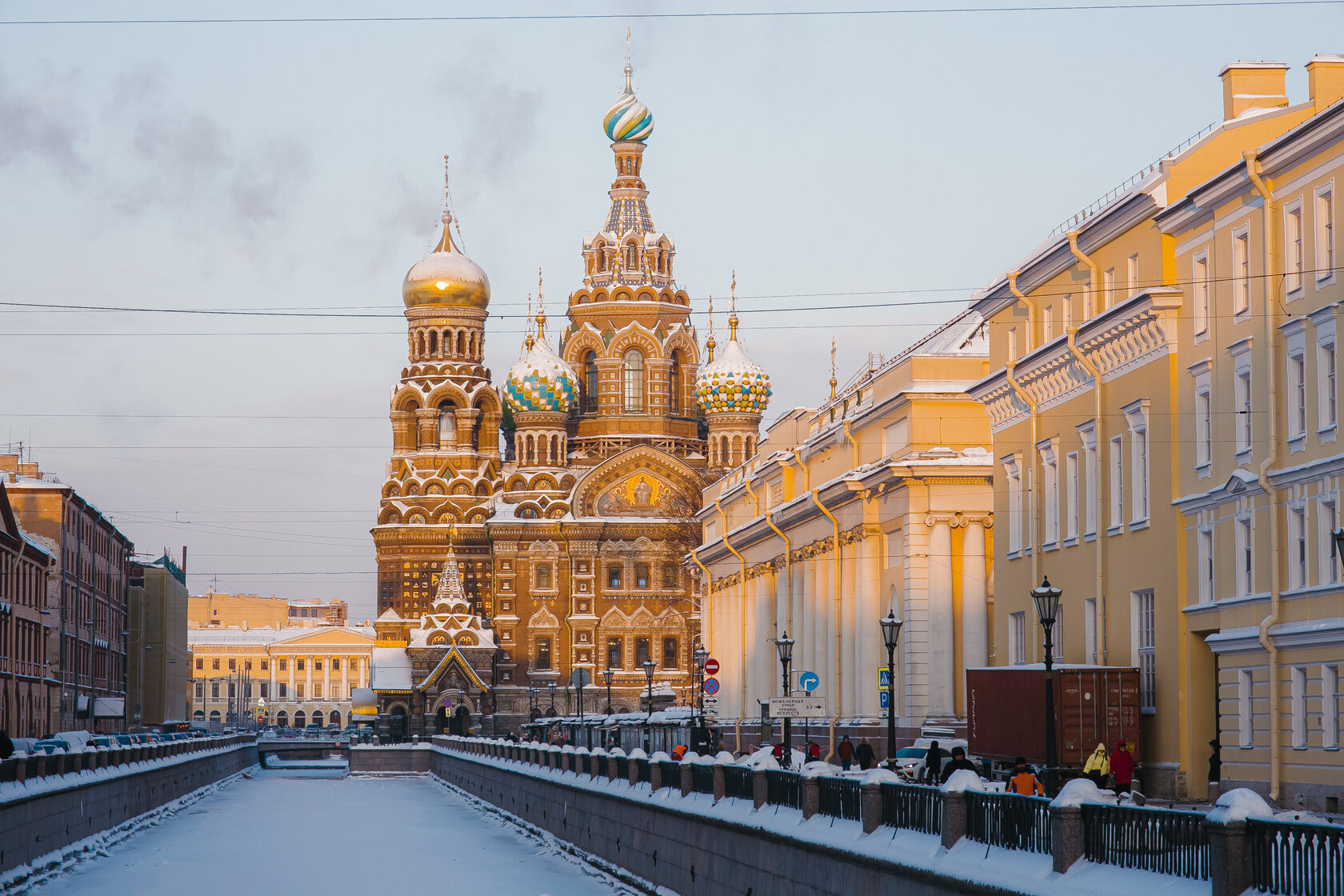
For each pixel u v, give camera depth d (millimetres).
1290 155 41281
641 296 174750
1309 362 40938
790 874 34719
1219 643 44219
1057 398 56031
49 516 122250
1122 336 49938
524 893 49188
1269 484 42125
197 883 51875
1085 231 52812
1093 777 41406
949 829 27953
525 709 167500
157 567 178625
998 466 61812
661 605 167625
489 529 168875
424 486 176625
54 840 56281
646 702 148000
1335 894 19266
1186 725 46531
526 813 74688
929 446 71188
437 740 135750
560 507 169625
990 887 25594
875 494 75438
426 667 167750
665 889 45844
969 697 55938
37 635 112875
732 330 173000
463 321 180750
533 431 172500
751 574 102125
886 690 62656
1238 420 44156
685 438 173625
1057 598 40625
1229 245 44625
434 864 57625
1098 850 24047
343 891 49688
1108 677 48750
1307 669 40656
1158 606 48219
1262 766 42344
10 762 50781
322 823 78750
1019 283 58938
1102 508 51969
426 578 175750
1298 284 41594
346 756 184375
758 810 38094
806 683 67125
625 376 174125
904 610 71125
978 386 62188
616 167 181000
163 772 88062
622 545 168000
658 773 48812
